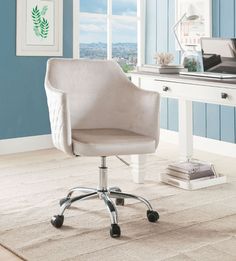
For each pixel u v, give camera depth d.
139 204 4.43
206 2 6.07
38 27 6.05
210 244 3.79
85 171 5.26
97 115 4.40
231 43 4.50
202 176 4.88
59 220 3.99
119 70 4.45
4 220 4.12
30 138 6.11
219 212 4.29
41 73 6.13
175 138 6.54
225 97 4.45
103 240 3.84
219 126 6.06
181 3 6.35
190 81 4.65
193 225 4.06
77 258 3.61
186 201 4.51
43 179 5.02
